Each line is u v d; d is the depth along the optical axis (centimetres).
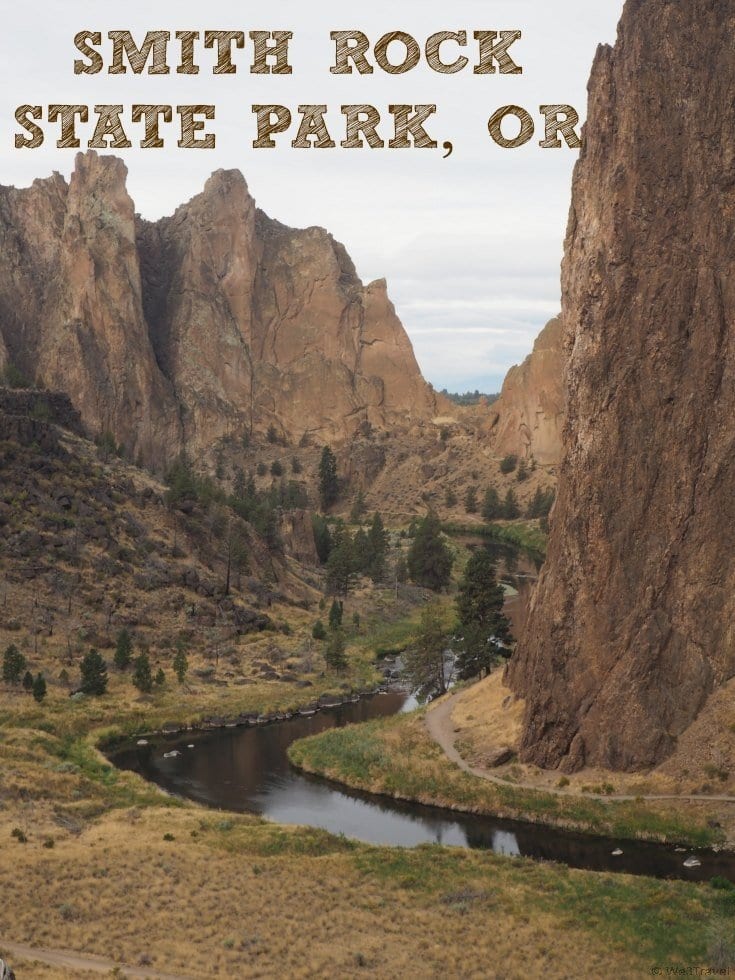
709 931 5372
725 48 8200
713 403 7844
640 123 8219
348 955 5053
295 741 9762
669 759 7425
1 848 6262
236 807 7975
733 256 7900
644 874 6425
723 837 6769
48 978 4428
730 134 8056
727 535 7706
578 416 8256
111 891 5716
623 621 7806
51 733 9600
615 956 5122
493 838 7119
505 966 4991
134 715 10394
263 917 5522
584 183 8744
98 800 7675
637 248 8106
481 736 8631
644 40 8375
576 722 7819
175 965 4862
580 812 7238
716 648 7625
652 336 7988
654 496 7888
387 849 6756
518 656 9150
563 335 8844
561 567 8100
